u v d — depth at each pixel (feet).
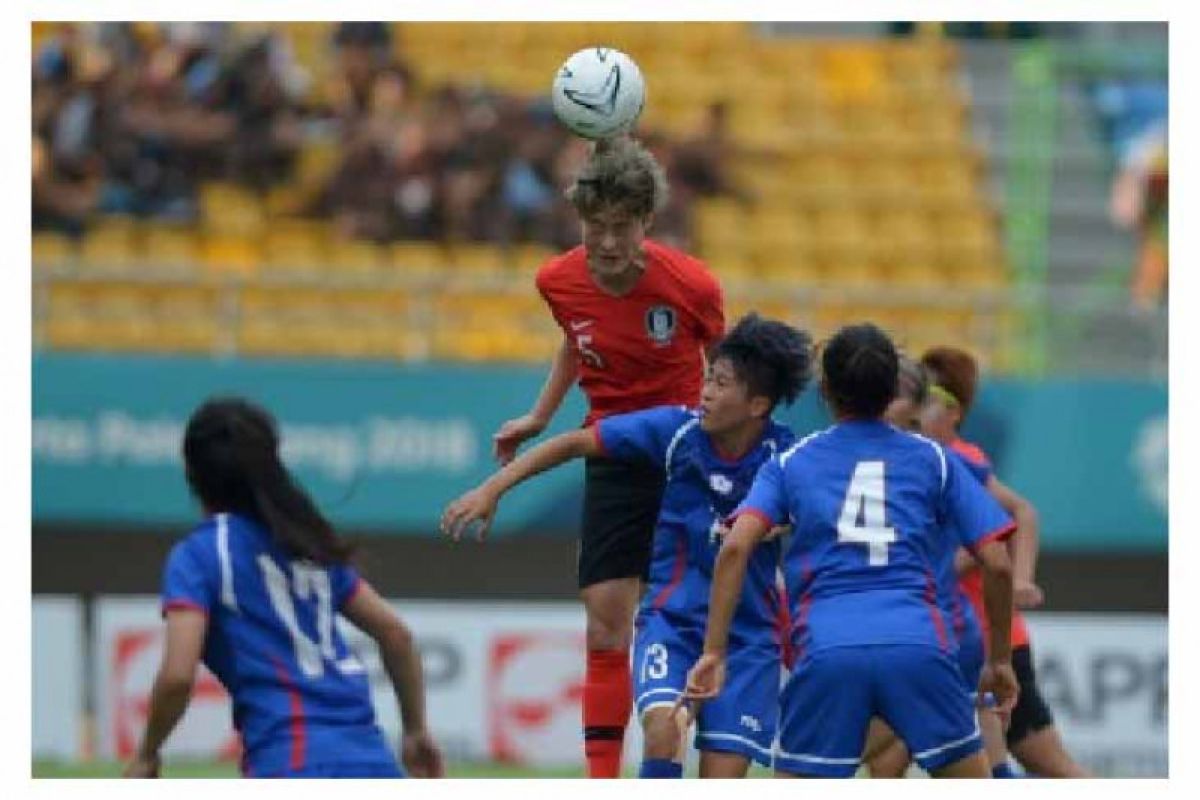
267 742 66.59
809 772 74.95
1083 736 161.99
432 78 216.95
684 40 228.63
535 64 221.46
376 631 69.41
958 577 93.66
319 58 213.25
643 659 82.12
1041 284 212.02
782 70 228.02
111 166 203.51
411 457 167.63
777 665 82.07
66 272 169.48
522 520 167.02
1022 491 171.12
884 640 74.08
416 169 203.00
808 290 175.52
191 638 66.18
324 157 207.00
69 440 166.20
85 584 176.04
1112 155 219.82
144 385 166.71
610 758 88.53
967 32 233.35
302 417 167.22
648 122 219.20
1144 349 183.83
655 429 82.23
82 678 163.02
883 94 225.76
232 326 173.37
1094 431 171.63
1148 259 214.69
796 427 142.51
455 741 158.81
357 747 67.31
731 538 75.41
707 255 208.23
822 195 215.31
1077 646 162.50
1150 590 184.44
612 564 88.33
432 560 177.37
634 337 86.89
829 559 75.51
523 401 168.25
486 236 200.95
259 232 201.98
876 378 76.95
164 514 166.40
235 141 205.98
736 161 215.92
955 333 189.37
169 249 200.23
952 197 217.15
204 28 210.38
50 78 204.85
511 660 159.84
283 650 67.36
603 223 83.97
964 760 74.90
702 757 81.10
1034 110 222.48
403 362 168.04
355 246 201.26
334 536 68.69
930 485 76.54
